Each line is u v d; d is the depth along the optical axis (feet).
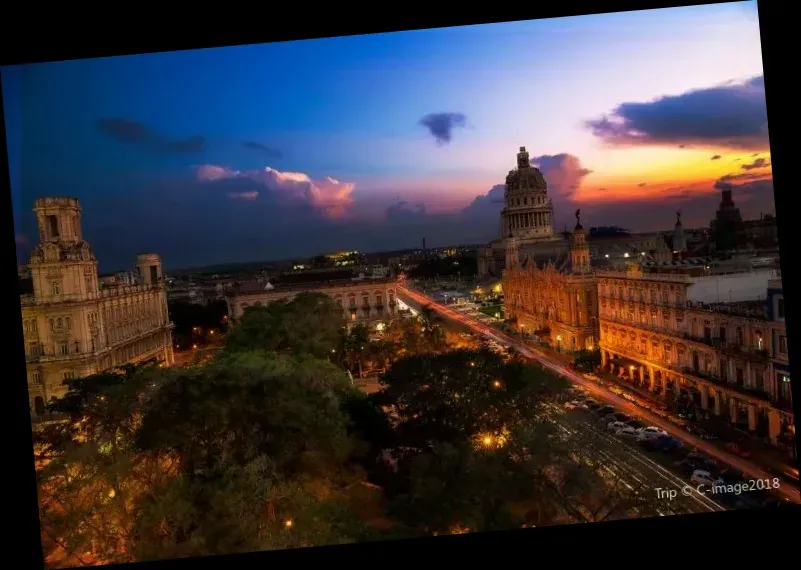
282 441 54.85
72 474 50.85
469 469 49.39
